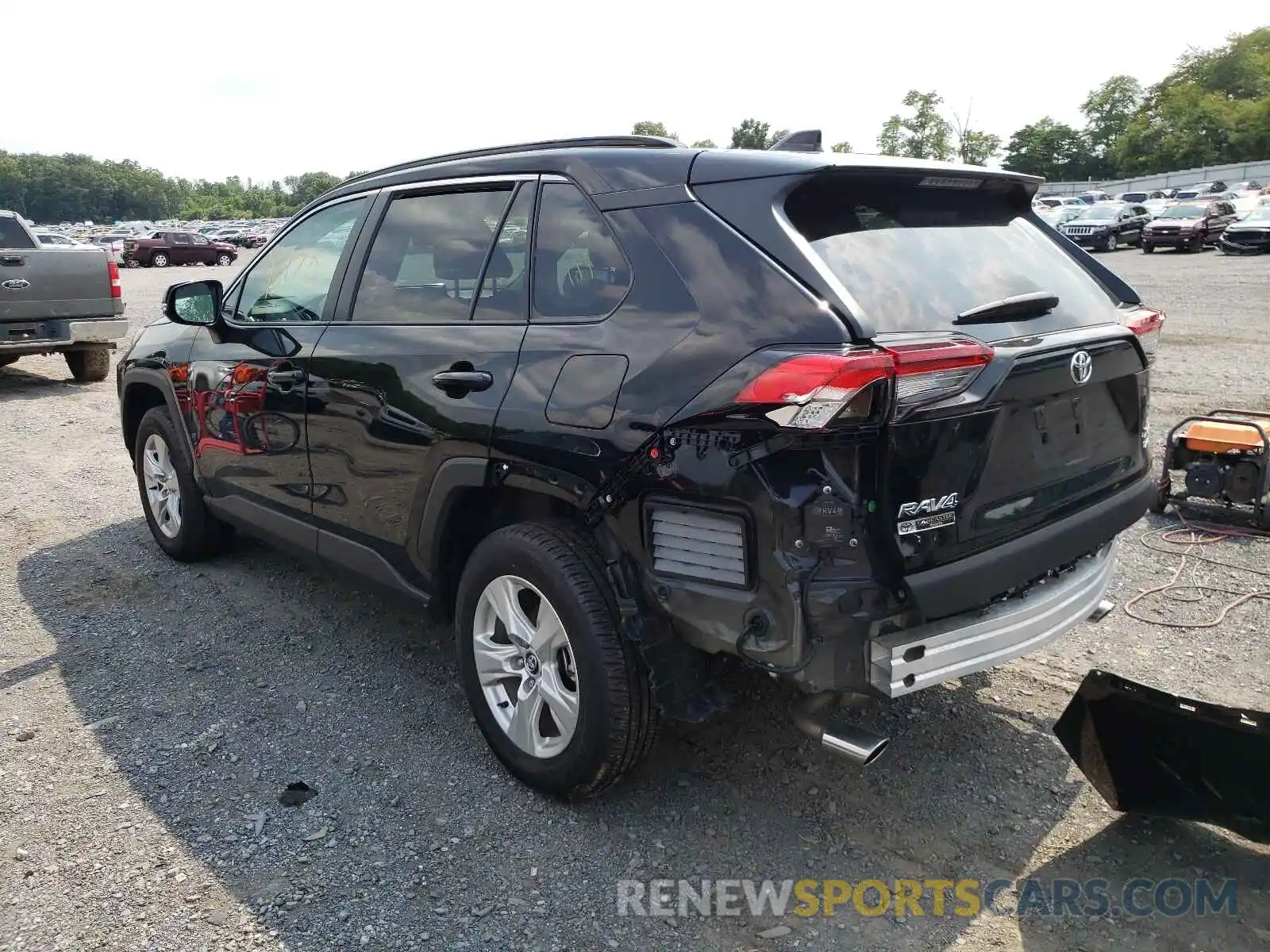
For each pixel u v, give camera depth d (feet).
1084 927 8.32
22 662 13.51
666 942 8.20
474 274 10.80
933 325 8.39
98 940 8.23
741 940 8.21
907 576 7.88
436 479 10.57
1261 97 283.79
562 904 8.64
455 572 11.27
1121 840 9.46
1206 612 14.53
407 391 10.84
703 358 8.21
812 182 8.61
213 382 14.53
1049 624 9.04
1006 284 9.45
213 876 9.04
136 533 19.03
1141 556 16.90
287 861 9.24
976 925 8.36
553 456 9.21
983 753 10.95
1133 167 288.10
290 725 11.76
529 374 9.59
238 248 182.09
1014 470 8.66
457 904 8.65
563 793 9.86
